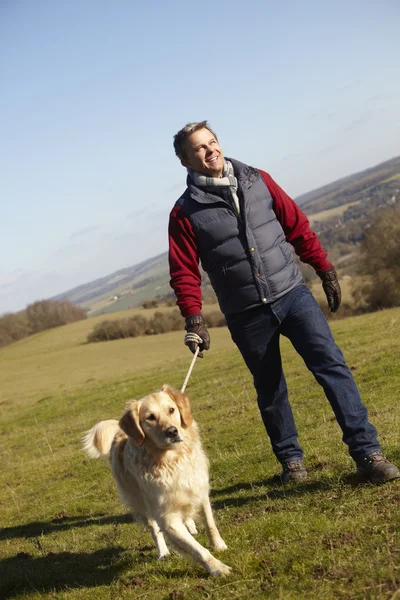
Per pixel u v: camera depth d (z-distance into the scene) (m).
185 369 26.02
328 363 5.28
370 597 3.30
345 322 31.75
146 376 27.75
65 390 32.16
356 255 55.12
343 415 5.20
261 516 5.20
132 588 4.71
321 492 5.36
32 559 6.64
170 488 4.55
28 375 50.56
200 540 5.24
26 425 22.72
